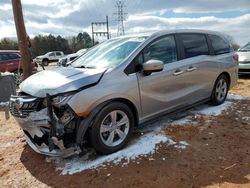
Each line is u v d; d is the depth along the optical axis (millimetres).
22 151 4992
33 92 4172
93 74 4305
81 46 67000
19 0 7398
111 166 4098
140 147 4520
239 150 4453
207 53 6176
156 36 5160
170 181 3719
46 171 4242
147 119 4941
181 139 4820
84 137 4215
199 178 3754
